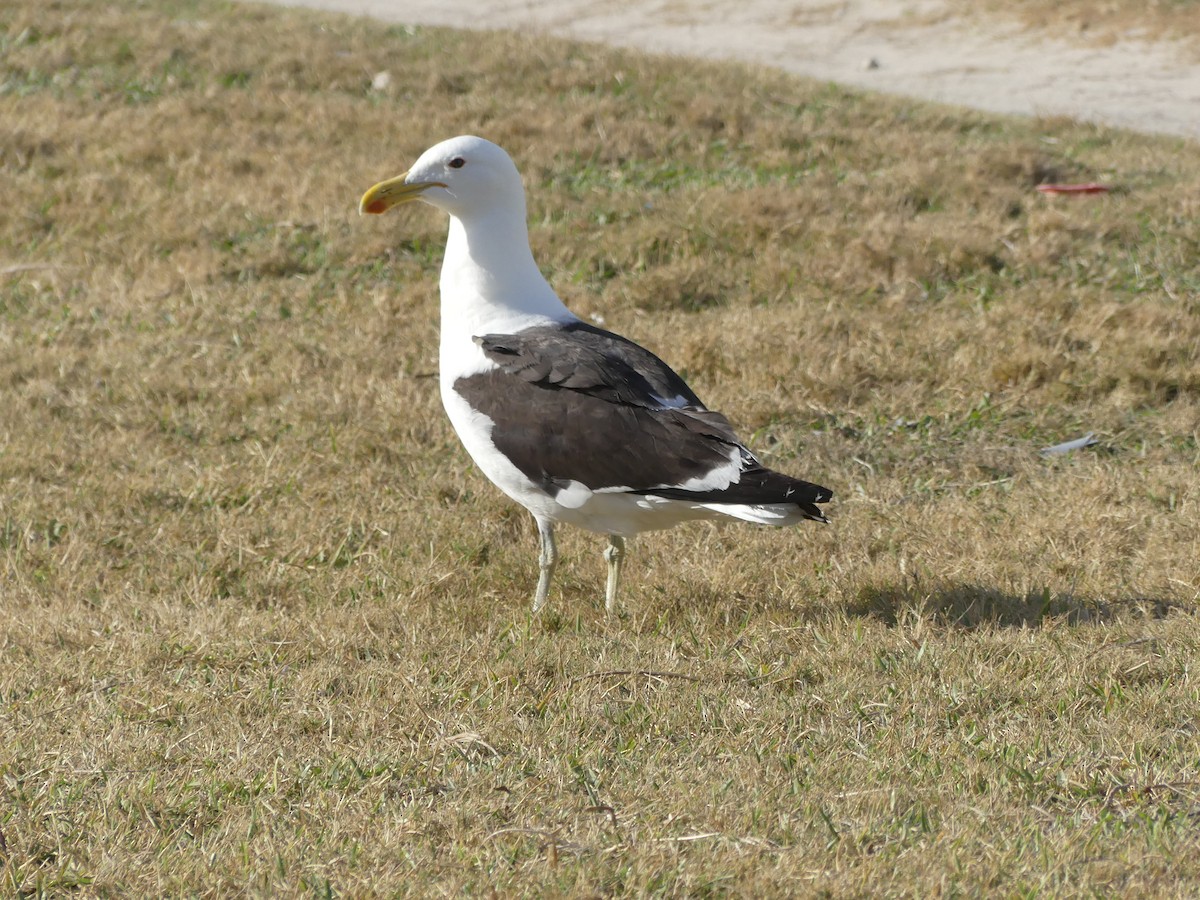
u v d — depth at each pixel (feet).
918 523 36.96
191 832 22.74
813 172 65.92
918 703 26.53
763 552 35.78
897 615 31.37
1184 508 36.68
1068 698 26.61
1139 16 94.32
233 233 61.72
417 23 96.22
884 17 99.96
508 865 21.09
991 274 54.19
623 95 76.89
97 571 35.55
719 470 28.78
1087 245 56.18
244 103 77.00
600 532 32.12
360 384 47.34
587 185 65.62
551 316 33.88
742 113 72.79
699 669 28.63
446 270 34.06
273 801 23.58
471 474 41.06
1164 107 79.30
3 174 69.10
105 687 28.48
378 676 28.63
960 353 47.21
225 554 36.24
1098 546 34.83
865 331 49.26
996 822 22.06
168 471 41.63
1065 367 46.29
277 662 30.07
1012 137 71.72
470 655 29.84
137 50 86.33
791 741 25.26
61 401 46.60
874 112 75.05
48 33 89.45
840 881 20.10
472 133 71.15
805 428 43.91
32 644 30.81
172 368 49.08
